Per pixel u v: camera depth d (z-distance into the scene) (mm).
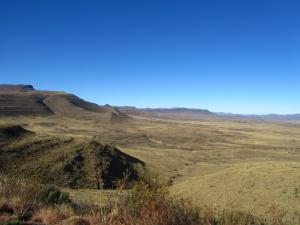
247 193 43281
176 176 78812
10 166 62375
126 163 79250
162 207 7648
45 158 68062
